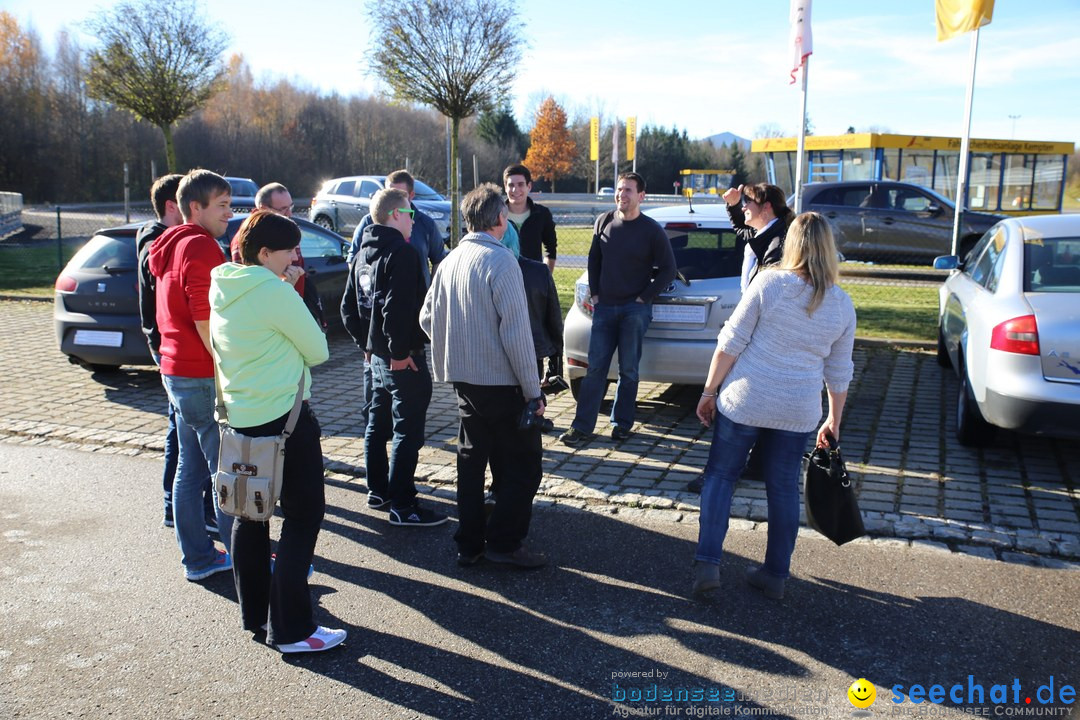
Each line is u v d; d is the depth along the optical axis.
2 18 50.81
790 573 4.07
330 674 3.30
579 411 6.05
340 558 4.35
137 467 5.70
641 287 5.91
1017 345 4.95
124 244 7.80
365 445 4.97
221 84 18.66
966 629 3.55
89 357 7.68
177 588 4.04
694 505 4.91
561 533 4.59
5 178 50.03
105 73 17.55
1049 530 4.45
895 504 4.82
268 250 3.32
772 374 3.58
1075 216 6.17
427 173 55.47
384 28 13.99
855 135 20.45
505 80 14.45
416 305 4.41
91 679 3.27
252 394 3.29
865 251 16.47
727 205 5.62
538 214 6.46
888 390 7.38
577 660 3.38
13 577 4.13
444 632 3.61
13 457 5.89
